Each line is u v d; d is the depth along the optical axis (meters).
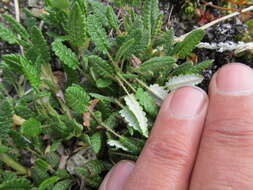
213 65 0.10
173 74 0.08
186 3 0.10
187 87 0.08
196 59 0.10
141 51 0.08
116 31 0.09
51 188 0.08
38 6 0.10
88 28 0.08
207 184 0.07
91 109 0.08
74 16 0.07
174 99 0.08
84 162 0.08
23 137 0.08
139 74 0.08
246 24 0.10
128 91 0.08
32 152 0.08
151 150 0.07
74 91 0.07
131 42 0.07
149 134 0.08
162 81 0.08
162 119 0.08
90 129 0.08
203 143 0.08
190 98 0.08
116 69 0.08
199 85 0.09
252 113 0.07
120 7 0.09
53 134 0.08
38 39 0.08
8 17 0.08
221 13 0.10
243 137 0.07
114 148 0.08
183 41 0.08
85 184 0.08
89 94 0.08
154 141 0.08
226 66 0.08
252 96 0.07
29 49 0.08
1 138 0.07
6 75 0.08
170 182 0.07
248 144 0.07
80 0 0.08
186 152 0.07
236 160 0.07
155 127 0.08
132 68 0.08
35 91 0.07
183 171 0.07
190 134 0.07
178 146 0.07
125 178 0.08
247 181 0.07
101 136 0.08
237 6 0.10
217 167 0.07
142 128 0.07
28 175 0.08
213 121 0.08
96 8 0.08
